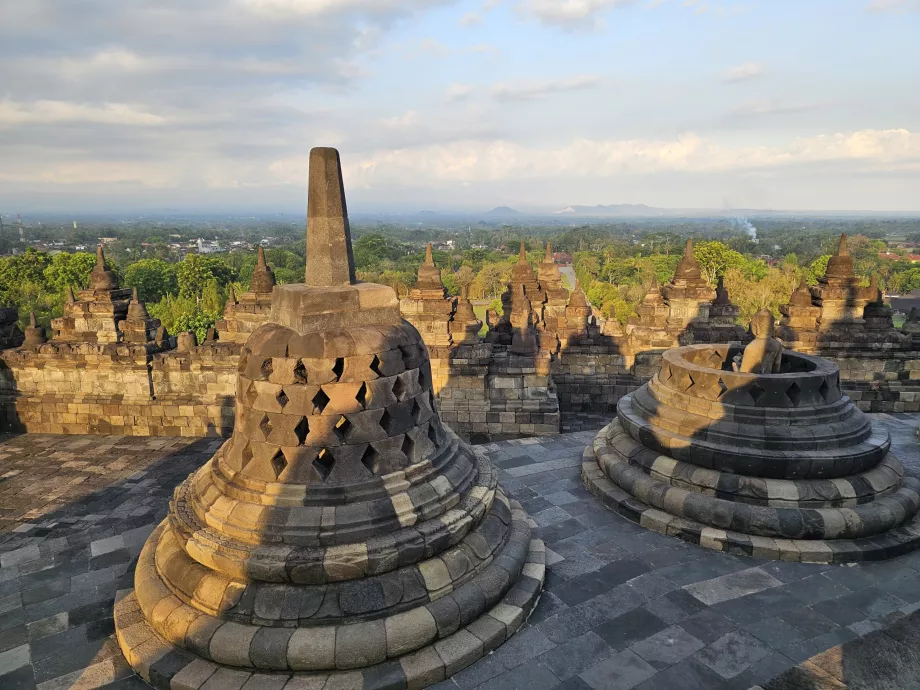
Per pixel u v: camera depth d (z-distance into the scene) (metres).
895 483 9.33
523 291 20.39
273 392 7.03
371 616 6.48
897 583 8.16
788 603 7.76
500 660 6.75
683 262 19.41
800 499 8.94
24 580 8.67
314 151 7.42
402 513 6.95
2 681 6.56
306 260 7.77
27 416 16.09
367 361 7.05
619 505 10.27
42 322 54.09
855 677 6.47
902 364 17.69
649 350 19.25
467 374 15.32
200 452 14.38
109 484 12.41
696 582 8.26
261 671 6.27
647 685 6.38
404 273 104.06
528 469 12.29
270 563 6.44
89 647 7.14
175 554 7.28
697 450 9.60
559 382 19.58
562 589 8.12
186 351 15.91
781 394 9.41
